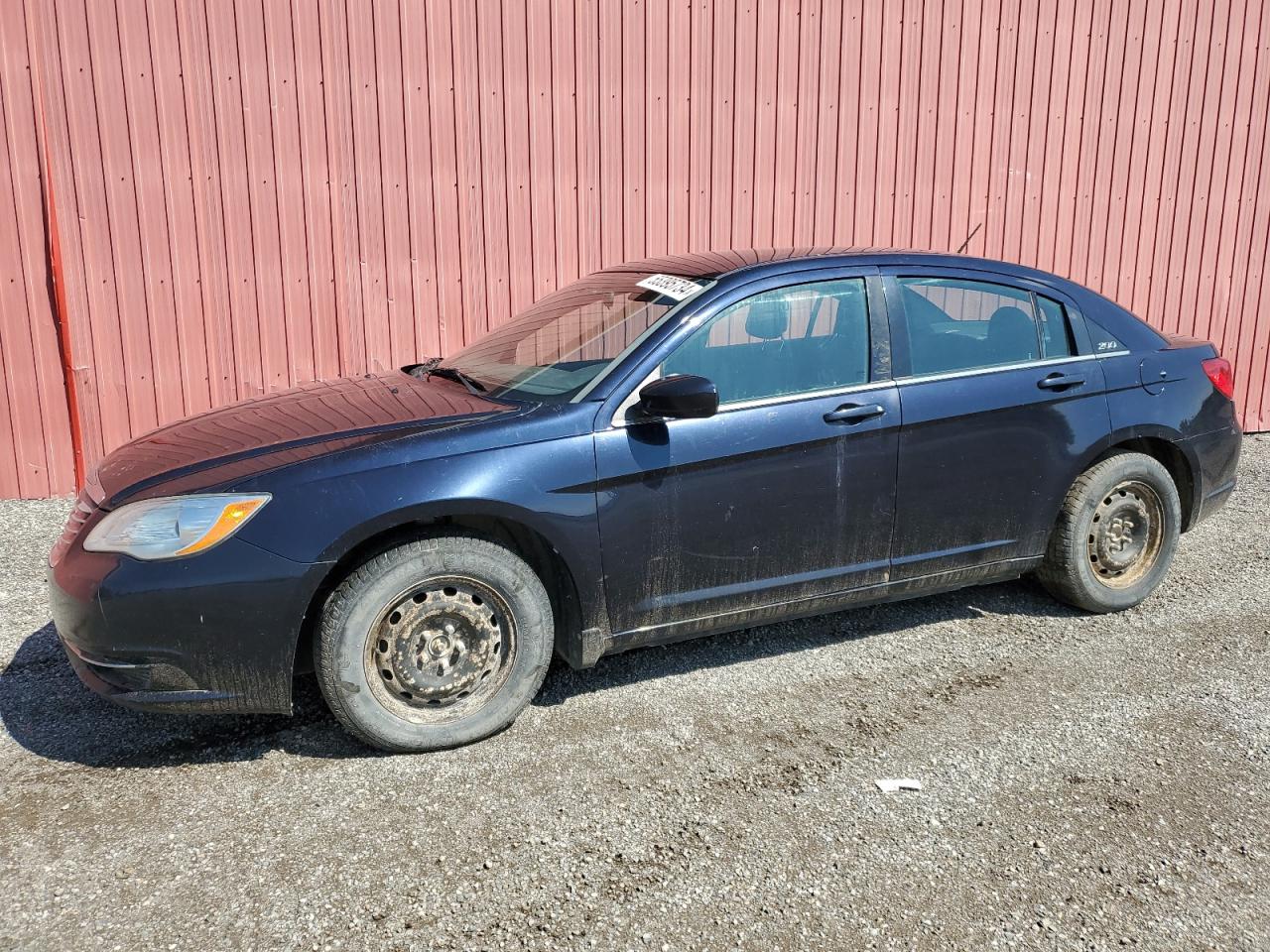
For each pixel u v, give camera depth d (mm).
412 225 6996
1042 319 4531
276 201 6723
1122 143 8391
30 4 6137
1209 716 3857
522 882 2906
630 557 3736
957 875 2943
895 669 4266
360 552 3506
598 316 4219
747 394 3914
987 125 8055
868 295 4168
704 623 3969
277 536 3297
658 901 2824
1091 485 4582
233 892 2861
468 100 6941
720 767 3514
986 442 4289
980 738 3703
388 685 3525
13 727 3793
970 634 4625
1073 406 4480
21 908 2783
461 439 3527
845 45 7613
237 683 3357
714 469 3807
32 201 6332
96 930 2701
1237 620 4770
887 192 7949
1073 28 8086
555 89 7090
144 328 6641
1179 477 4961
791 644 4531
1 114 6207
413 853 3035
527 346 4348
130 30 6309
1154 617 4812
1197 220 8703
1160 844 3090
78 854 3025
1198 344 5027
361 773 3475
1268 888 2896
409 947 2646
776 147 7621
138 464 3734
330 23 6617
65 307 6469
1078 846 3078
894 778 3434
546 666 3738
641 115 7293
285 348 6914
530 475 3535
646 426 3715
